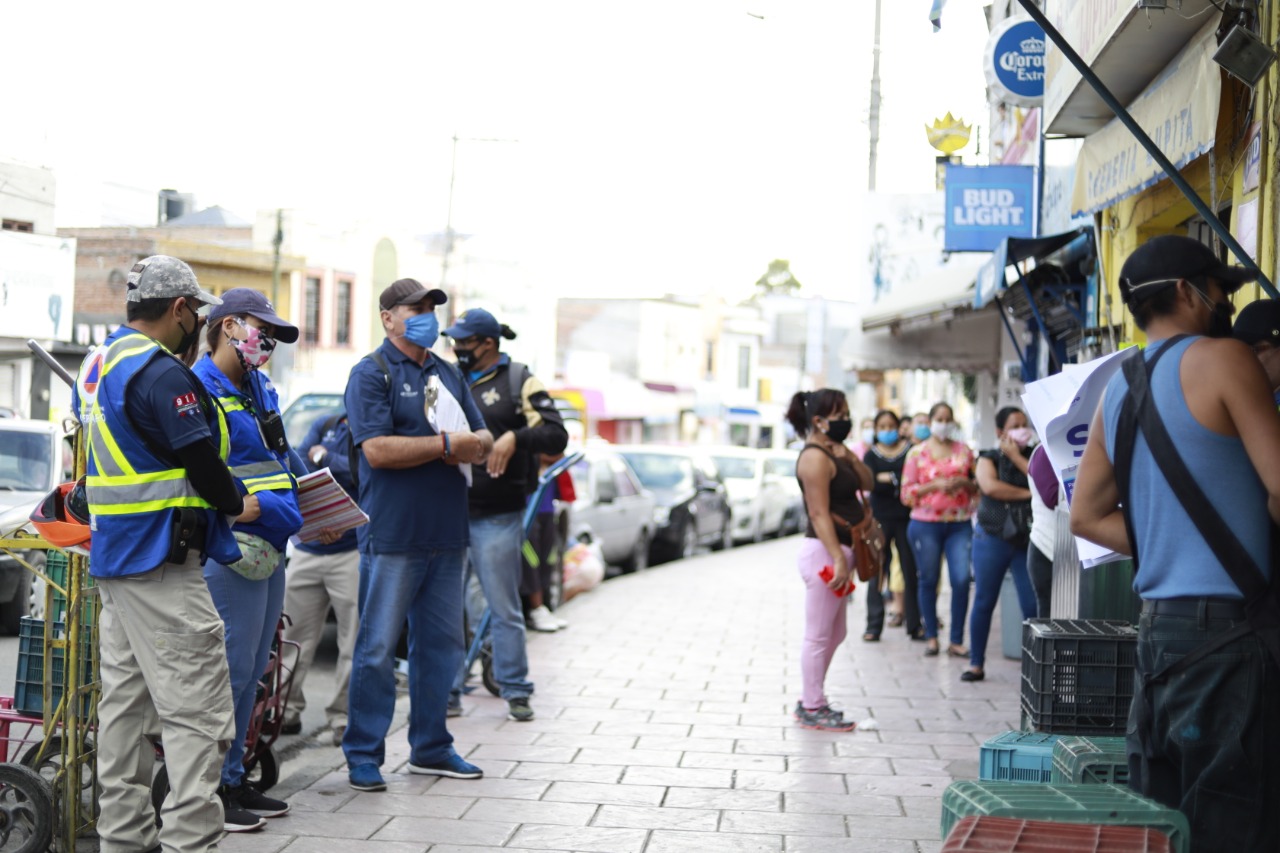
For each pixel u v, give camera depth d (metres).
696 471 22.81
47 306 34.72
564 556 14.20
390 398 6.49
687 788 6.57
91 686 5.31
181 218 54.81
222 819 4.82
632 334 68.81
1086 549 4.19
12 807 5.09
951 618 11.12
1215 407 3.45
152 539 4.66
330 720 7.63
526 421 8.05
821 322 68.94
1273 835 3.41
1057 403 4.52
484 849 5.52
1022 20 11.14
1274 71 5.86
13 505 11.24
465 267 60.88
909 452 11.40
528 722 8.11
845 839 5.74
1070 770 4.38
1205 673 3.42
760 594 15.65
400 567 6.44
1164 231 9.45
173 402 4.63
